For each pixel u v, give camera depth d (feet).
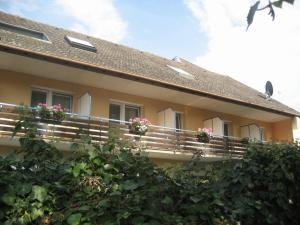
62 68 37.24
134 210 10.30
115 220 10.18
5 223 9.28
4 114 32.83
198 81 55.72
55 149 11.57
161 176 12.39
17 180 9.92
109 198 10.39
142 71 45.57
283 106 63.93
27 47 35.58
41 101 39.55
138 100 45.85
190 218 11.75
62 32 53.57
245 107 52.49
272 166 15.30
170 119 45.19
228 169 14.92
